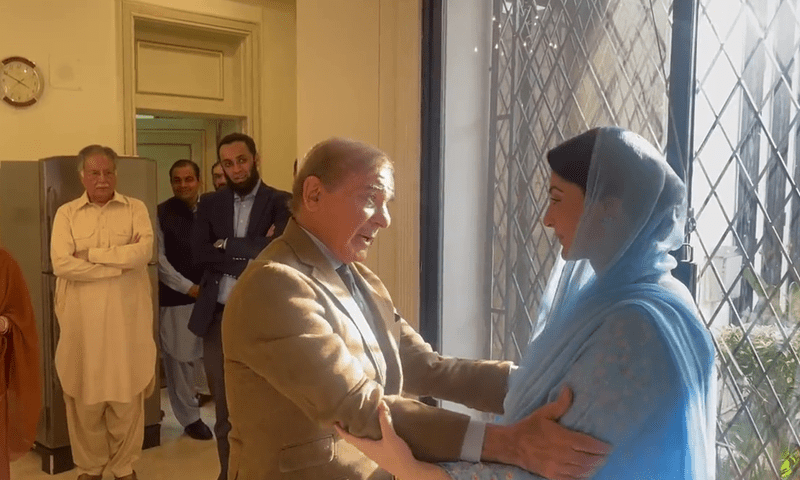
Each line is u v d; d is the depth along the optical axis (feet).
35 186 11.94
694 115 6.23
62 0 14.16
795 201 5.59
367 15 9.31
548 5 7.61
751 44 5.83
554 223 4.00
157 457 12.27
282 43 17.51
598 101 7.07
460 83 8.39
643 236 3.78
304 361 4.23
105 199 11.00
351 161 4.77
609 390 3.56
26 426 9.70
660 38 6.45
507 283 8.33
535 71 7.81
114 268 10.63
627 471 3.58
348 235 4.84
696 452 3.65
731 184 6.00
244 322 4.42
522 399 4.01
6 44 13.62
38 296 11.95
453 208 8.48
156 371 12.17
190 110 16.60
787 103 5.64
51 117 14.17
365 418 4.12
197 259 10.42
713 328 6.15
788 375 5.69
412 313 8.79
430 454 4.03
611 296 3.75
